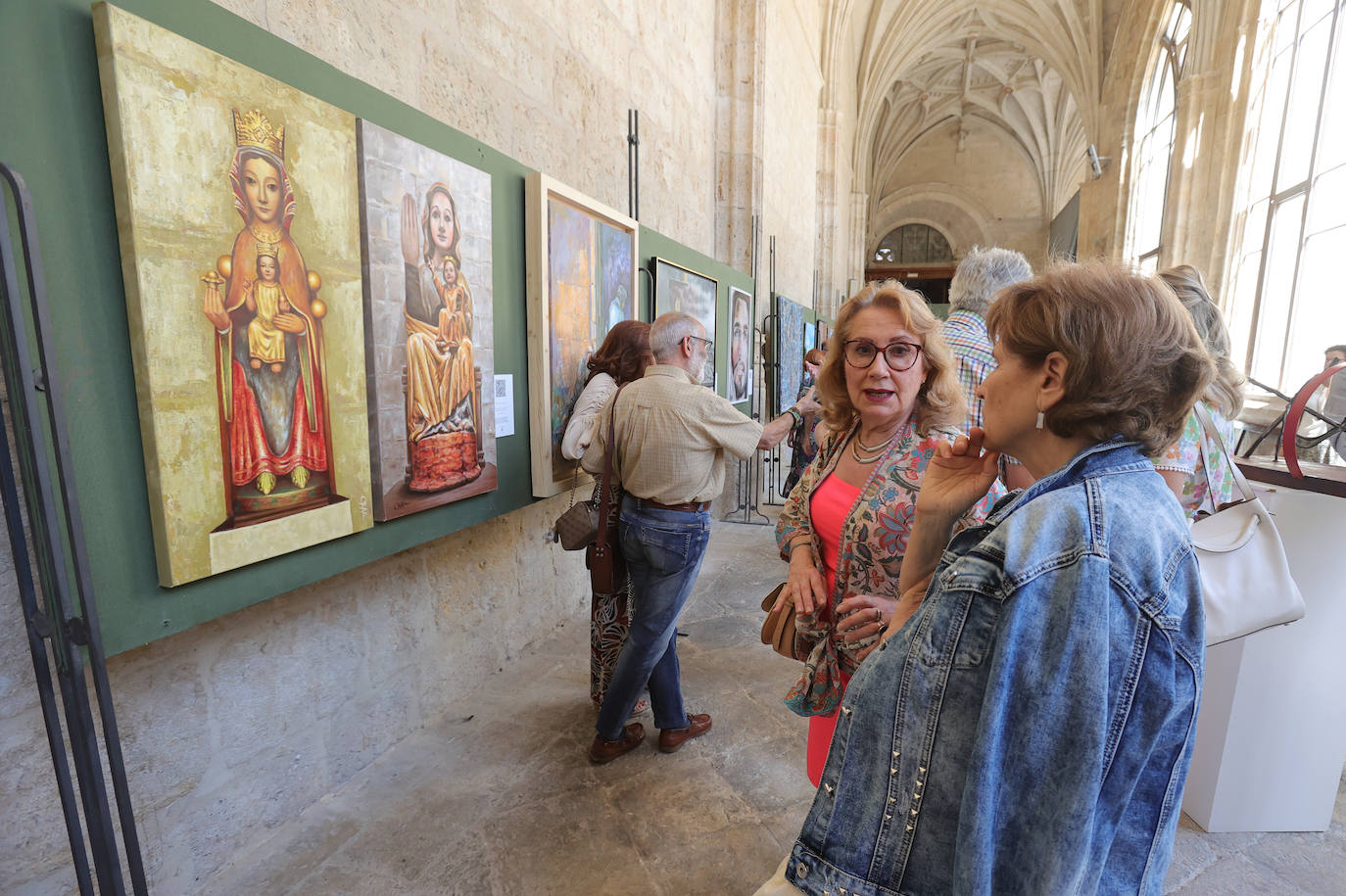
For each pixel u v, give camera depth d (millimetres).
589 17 3375
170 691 1613
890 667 734
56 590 967
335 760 2115
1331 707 1949
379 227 1729
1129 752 628
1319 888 1808
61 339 1110
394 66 2064
